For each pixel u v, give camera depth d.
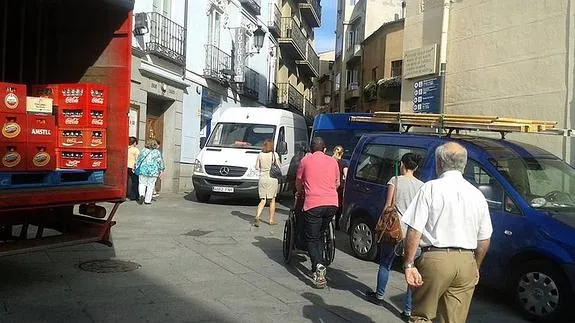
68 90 6.29
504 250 6.52
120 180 6.40
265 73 29.70
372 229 8.65
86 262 7.44
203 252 8.56
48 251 7.91
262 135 15.95
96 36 6.54
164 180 18.52
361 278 7.60
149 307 5.73
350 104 33.84
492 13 12.60
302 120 18.73
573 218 6.33
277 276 7.41
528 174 7.09
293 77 40.50
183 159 19.45
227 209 14.08
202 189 15.02
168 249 8.59
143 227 10.45
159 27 16.97
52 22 6.74
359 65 32.25
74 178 6.29
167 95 17.97
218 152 15.29
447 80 13.88
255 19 27.31
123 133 6.39
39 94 6.42
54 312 5.40
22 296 5.84
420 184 6.33
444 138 8.14
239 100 25.67
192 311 5.70
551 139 10.90
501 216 6.66
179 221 11.46
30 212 6.03
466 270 4.06
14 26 6.46
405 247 4.17
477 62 12.95
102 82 6.50
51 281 6.45
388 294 6.88
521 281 6.33
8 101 5.49
